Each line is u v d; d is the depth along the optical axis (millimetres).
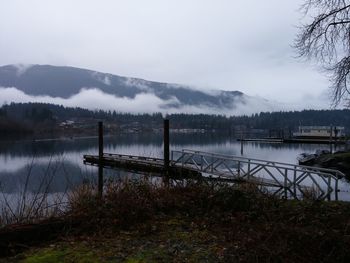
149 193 7930
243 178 14914
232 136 131500
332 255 4621
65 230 6051
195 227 6434
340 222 5957
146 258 4926
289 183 13688
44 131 125000
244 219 6852
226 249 5227
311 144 70625
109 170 25547
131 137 124500
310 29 8930
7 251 5305
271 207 7410
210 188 8180
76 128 149875
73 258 4906
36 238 5680
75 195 8312
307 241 4875
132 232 6141
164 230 6266
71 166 31547
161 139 108250
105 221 6445
